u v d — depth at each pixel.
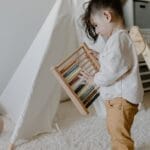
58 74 1.00
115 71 0.85
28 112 1.18
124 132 0.89
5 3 1.74
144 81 1.84
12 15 1.77
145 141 1.12
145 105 1.61
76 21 1.49
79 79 1.04
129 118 0.90
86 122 1.38
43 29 1.41
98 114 1.46
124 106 0.87
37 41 1.42
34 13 1.85
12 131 1.31
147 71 1.82
